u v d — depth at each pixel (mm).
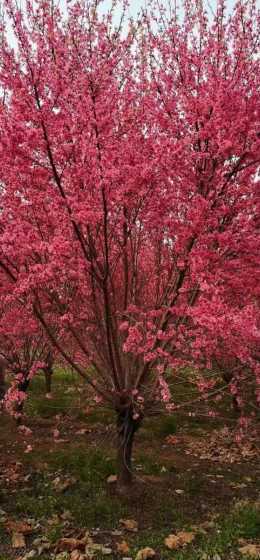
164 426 8922
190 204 4801
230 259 4996
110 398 5566
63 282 5223
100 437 8250
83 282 5297
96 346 5730
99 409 10094
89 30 4742
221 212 4664
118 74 5215
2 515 5047
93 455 6820
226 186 4797
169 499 5543
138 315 5625
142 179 4434
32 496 5570
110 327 5137
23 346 8312
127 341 4660
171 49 4988
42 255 4805
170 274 5441
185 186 4801
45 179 4516
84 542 4344
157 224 4988
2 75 4305
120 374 5430
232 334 4391
